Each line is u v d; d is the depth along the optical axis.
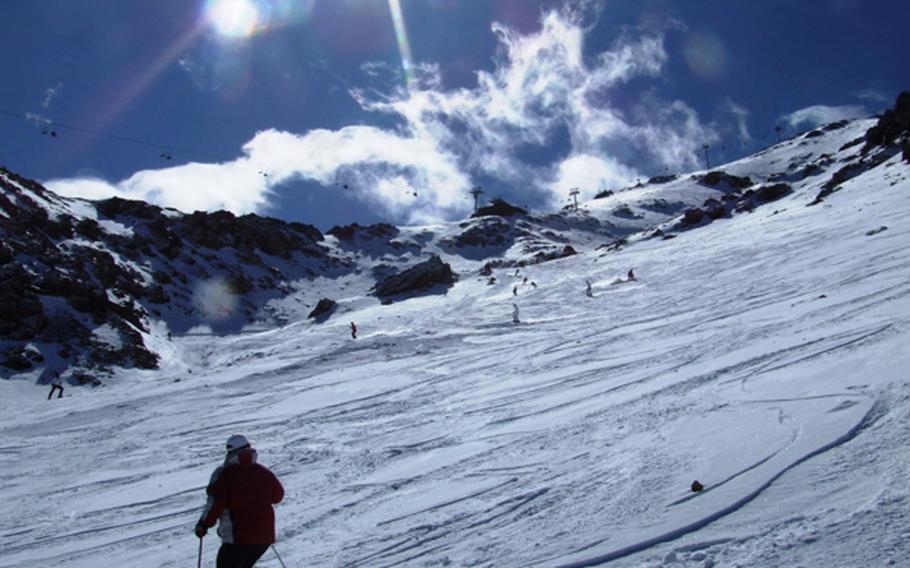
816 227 44.34
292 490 10.96
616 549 5.68
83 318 51.91
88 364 46.84
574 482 8.08
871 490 5.72
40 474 15.02
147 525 10.27
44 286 52.34
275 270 86.31
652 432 9.58
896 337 12.02
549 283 54.91
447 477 9.98
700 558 5.17
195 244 84.19
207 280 76.69
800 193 70.50
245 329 69.00
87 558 8.94
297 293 82.19
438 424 15.12
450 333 35.97
